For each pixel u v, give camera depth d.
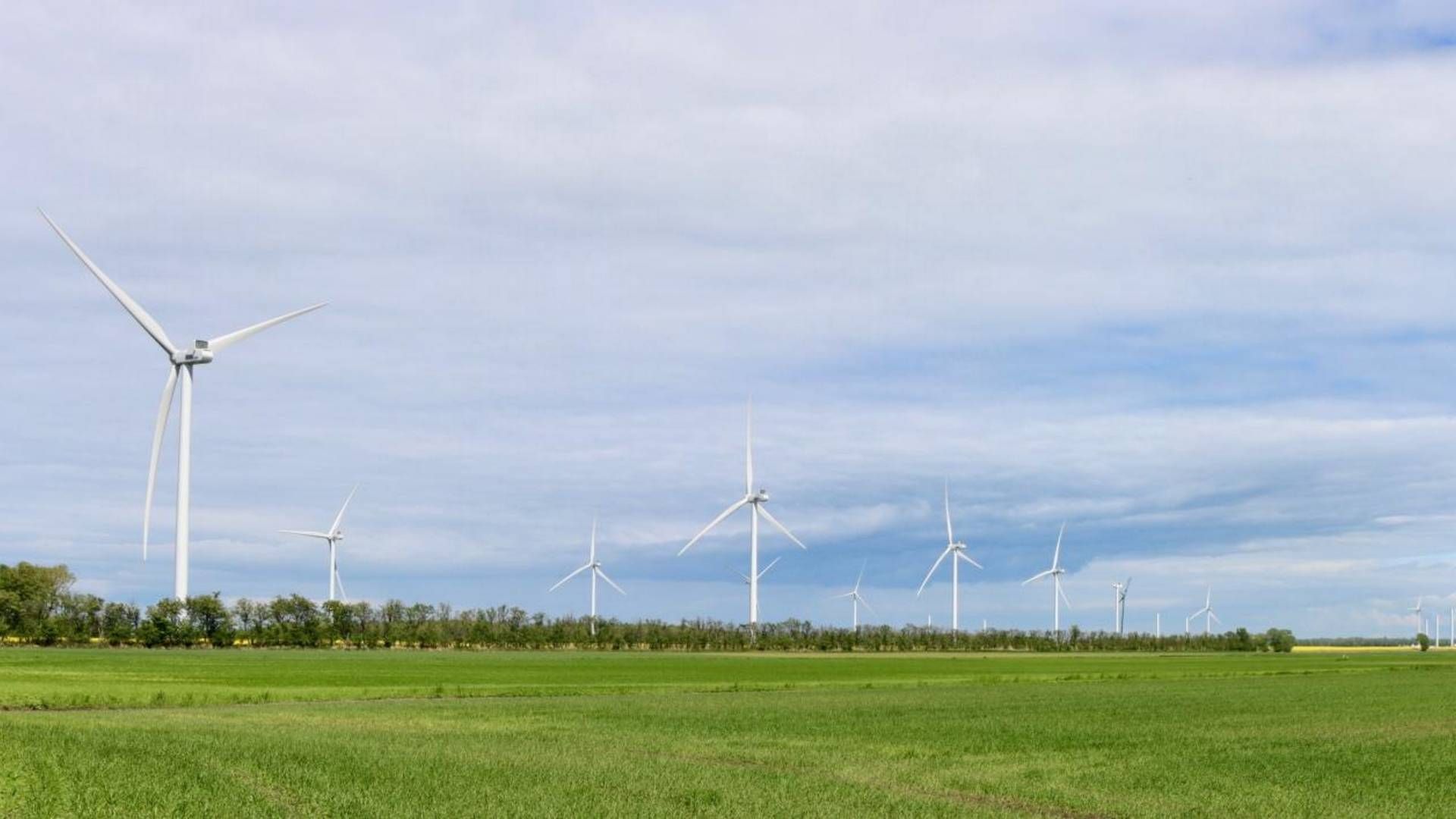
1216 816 30.64
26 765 32.59
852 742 46.62
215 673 91.31
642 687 83.56
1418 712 64.88
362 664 115.81
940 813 29.88
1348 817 30.64
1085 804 32.38
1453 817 31.08
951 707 66.56
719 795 32.00
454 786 32.06
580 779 34.06
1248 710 66.12
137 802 27.91
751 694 78.12
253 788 30.44
